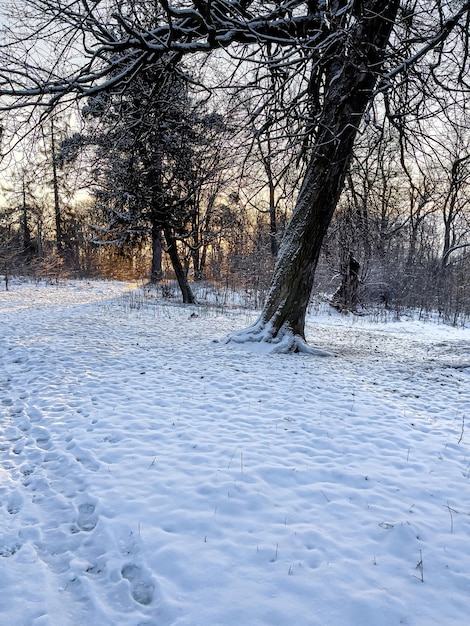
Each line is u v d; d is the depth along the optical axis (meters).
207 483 4.04
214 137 7.34
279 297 10.30
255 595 2.70
